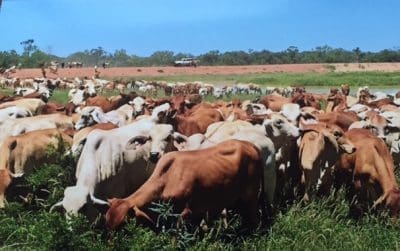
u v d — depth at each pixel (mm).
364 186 12594
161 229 10297
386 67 105312
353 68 103938
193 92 53031
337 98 26812
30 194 12656
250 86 58625
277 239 10938
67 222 10164
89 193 10688
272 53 135875
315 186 12773
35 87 44438
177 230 10172
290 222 11398
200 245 10141
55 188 12133
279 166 13578
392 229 11516
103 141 12086
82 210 10469
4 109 18359
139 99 20406
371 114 17703
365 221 11938
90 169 11602
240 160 10930
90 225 10492
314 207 12234
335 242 10930
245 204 11352
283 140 13508
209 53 138125
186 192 10273
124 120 17500
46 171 12562
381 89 60188
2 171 12375
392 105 22234
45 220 10414
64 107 21812
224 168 10688
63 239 10023
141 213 10031
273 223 11539
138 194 10203
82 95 32094
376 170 12320
